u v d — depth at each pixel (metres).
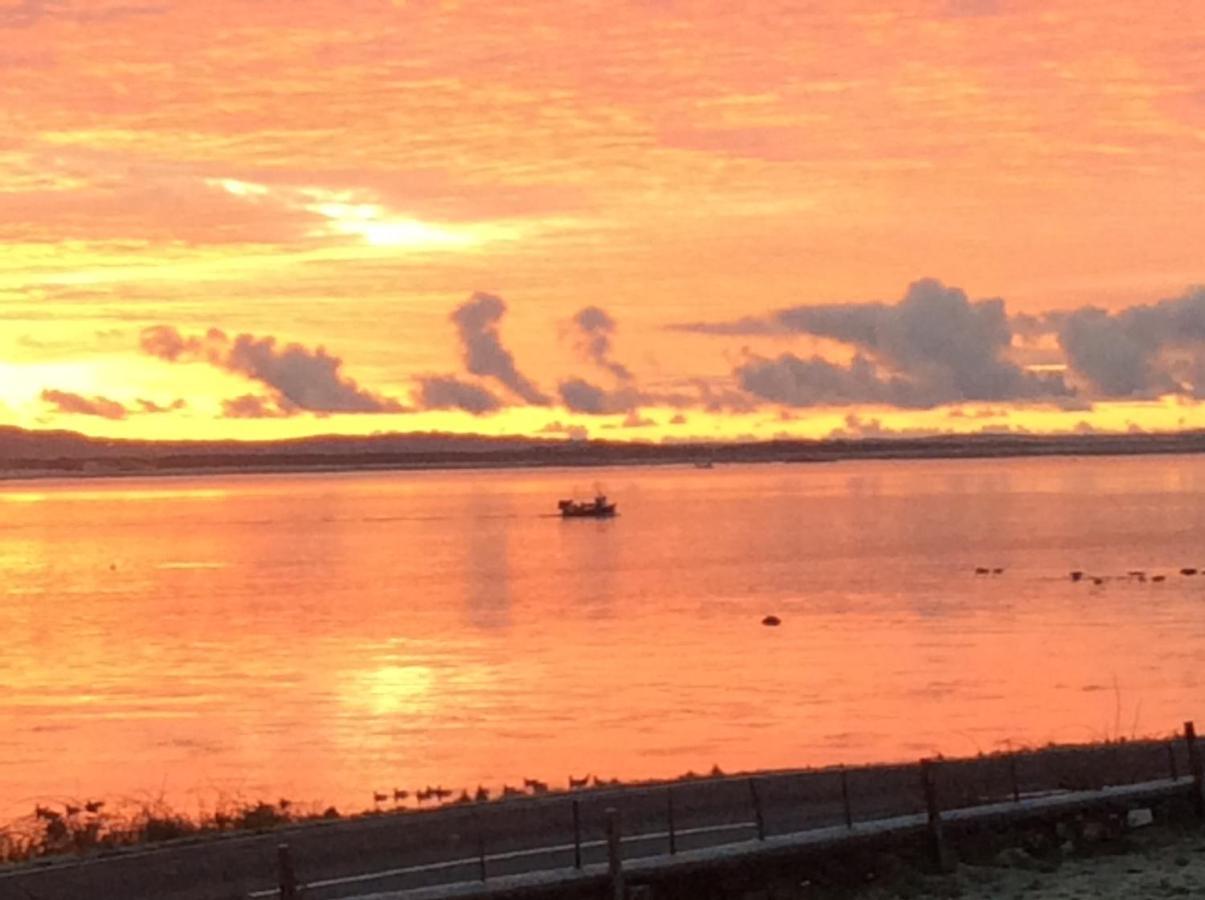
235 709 58.78
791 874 19.88
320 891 18.16
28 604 119.06
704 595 113.88
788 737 47.38
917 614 95.62
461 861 19.62
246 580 141.75
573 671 69.19
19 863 19.92
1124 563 138.38
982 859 21.12
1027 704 54.94
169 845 20.64
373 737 49.69
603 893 18.39
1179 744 28.77
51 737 51.62
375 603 113.81
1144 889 19.67
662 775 39.25
